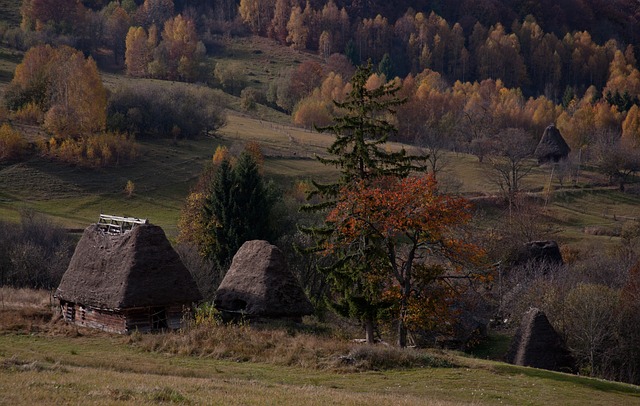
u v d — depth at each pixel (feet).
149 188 405.39
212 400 84.07
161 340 144.66
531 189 444.96
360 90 172.35
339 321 202.08
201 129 513.04
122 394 82.48
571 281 232.12
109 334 156.04
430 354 139.64
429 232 154.51
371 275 160.25
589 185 461.37
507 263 271.08
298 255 274.16
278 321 173.47
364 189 158.20
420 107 614.75
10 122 466.70
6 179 390.21
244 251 187.01
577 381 129.39
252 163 284.82
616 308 203.72
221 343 141.79
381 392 112.78
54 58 559.38
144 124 492.95
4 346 135.64
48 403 76.28
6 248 264.11
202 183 358.23
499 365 137.59
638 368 202.28
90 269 167.02
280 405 84.43
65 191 387.75
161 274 162.09
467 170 463.83
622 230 356.18
